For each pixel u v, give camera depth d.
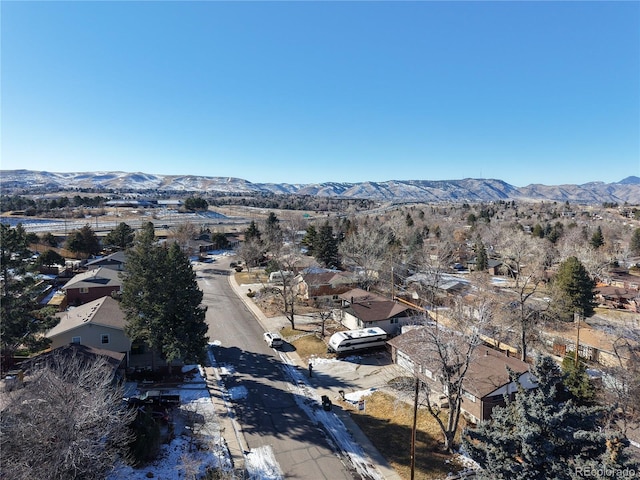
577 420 14.39
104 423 18.62
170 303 29.39
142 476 19.83
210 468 20.72
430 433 24.77
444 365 22.88
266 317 47.44
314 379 32.16
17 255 30.94
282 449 22.97
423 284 53.94
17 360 31.27
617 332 36.50
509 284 65.00
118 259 61.38
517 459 14.70
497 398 25.66
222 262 83.75
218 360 35.06
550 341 40.78
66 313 37.16
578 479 13.02
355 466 21.69
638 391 24.67
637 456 19.11
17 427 15.97
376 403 28.41
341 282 55.38
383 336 37.78
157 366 32.84
